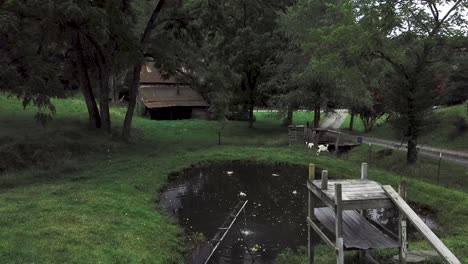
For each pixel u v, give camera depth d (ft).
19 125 88.38
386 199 27.68
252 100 129.29
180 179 69.67
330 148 96.12
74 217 40.96
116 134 96.43
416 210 52.70
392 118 74.02
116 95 167.32
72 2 62.18
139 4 93.09
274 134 118.62
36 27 68.13
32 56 67.97
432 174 65.77
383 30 67.62
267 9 120.57
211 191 62.90
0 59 63.41
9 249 31.58
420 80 68.03
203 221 49.08
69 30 72.49
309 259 33.42
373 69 77.41
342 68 77.87
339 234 27.02
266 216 50.83
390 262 31.78
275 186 66.23
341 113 177.37
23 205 43.60
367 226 31.07
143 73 164.35
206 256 38.32
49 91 68.80
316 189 30.86
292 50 108.37
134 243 36.99
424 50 67.77
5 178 56.70
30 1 61.16
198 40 97.76
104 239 36.45
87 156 76.18
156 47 94.63
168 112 158.92
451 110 109.91
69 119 102.89
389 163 75.72
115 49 85.40
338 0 98.22
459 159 78.23
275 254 39.24
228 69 114.83
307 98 100.17
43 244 33.30
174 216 50.47
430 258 31.68
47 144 72.28
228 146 96.48
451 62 71.10
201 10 94.32
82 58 89.76
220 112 131.34
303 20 100.42
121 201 49.57
